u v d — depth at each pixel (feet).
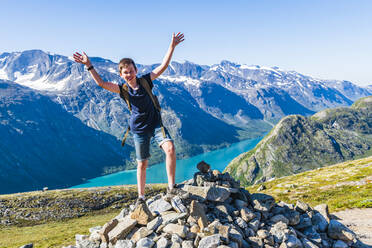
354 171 274.36
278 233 26.37
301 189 225.15
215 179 29.40
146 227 22.30
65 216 354.54
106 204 400.26
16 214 351.25
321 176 284.41
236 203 28.40
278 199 197.98
